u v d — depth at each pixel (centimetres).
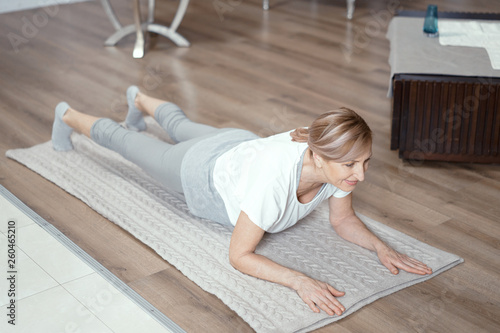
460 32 283
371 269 189
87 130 242
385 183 242
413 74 246
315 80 349
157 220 215
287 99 324
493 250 201
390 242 203
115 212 219
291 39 416
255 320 167
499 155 250
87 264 194
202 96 328
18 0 492
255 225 175
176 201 227
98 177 243
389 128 289
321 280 183
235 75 357
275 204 175
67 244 204
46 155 261
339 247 200
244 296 177
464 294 180
